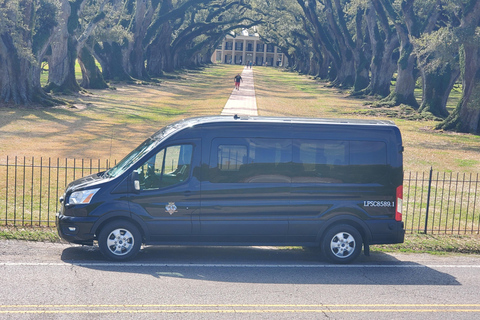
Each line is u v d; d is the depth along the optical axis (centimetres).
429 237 1090
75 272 750
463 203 1460
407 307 667
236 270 802
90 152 1947
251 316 613
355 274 810
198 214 837
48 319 576
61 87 4206
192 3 6525
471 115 3162
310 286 738
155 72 7238
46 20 3478
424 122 3625
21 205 1177
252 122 849
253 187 845
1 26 3034
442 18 4153
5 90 3291
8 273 730
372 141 872
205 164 835
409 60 4381
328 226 875
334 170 862
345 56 6712
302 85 7369
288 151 852
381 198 874
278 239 862
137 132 2517
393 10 4372
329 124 866
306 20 7512
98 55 5997
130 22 6175
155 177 833
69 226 818
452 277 811
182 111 3541
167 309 623
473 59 3064
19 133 2327
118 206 820
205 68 11738
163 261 838
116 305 628
